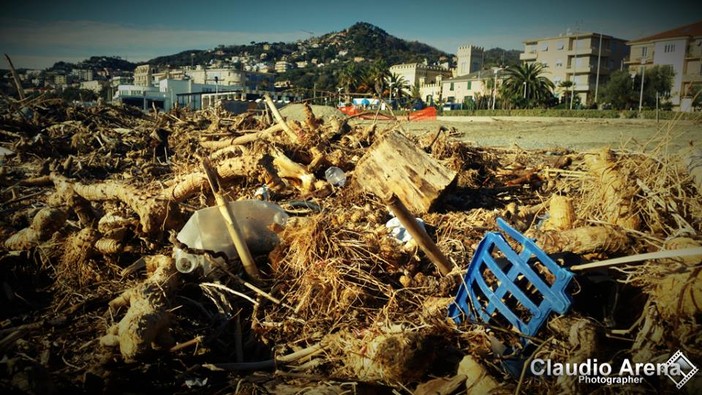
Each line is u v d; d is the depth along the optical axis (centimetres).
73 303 446
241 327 408
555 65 8444
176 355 368
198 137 1348
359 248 455
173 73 17325
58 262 500
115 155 1298
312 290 419
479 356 334
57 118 1631
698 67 5972
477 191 856
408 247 493
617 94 5525
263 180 688
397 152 719
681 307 299
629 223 465
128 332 324
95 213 591
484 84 9194
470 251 543
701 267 300
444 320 379
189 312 418
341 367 350
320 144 909
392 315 393
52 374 331
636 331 335
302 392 316
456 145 965
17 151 1226
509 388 299
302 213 637
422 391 307
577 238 394
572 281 340
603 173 520
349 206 695
